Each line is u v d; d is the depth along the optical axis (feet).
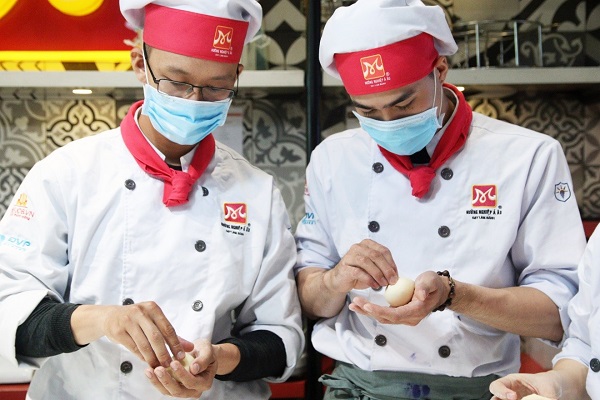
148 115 4.61
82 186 4.57
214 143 4.99
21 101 8.09
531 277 4.96
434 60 4.73
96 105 8.14
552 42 8.19
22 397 6.25
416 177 4.92
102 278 4.48
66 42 7.64
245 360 4.52
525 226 4.91
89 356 4.54
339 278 4.68
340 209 5.23
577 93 8.16
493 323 4.67
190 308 4.56
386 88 4.54
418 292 4.28
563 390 4.22
